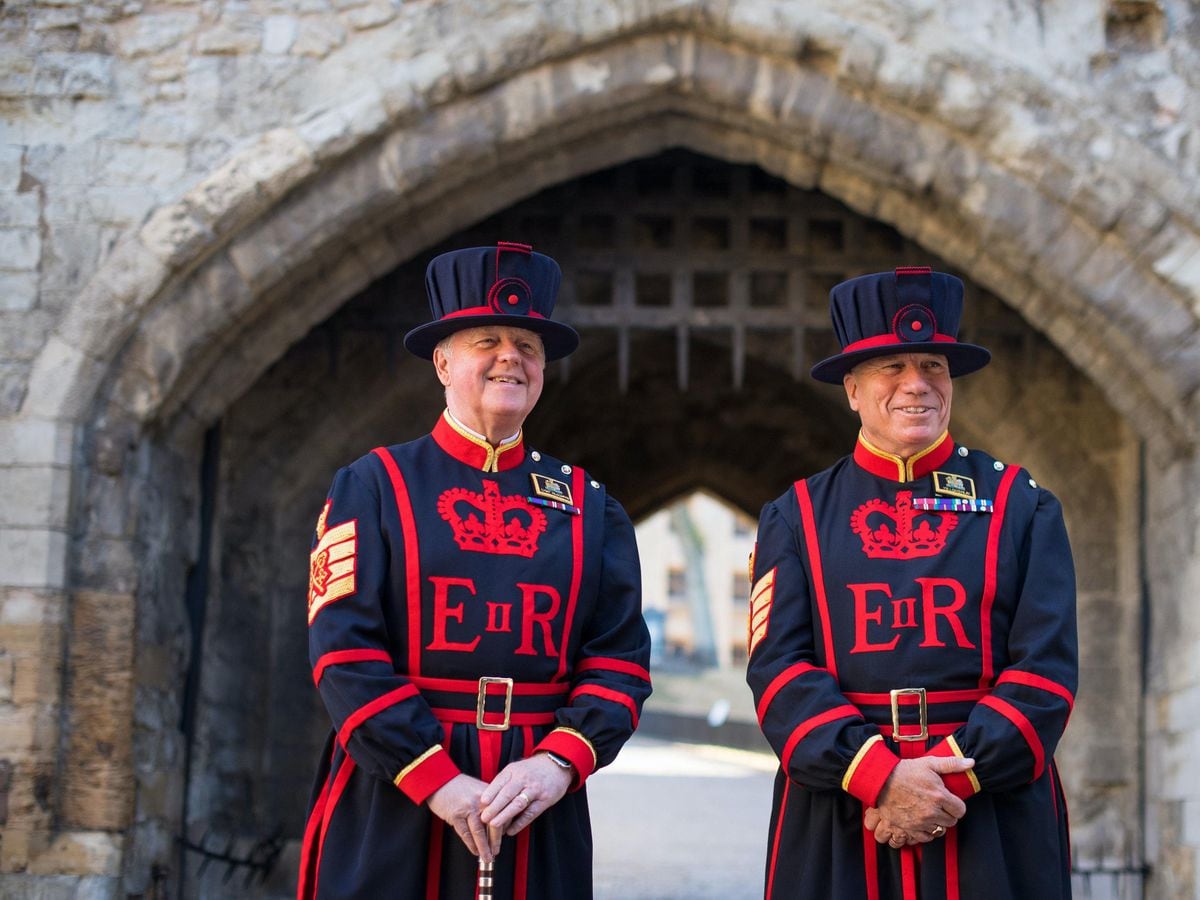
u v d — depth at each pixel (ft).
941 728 10.17
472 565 10.22
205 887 21.09
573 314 22.53
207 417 20.76
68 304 18.85
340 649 9.84
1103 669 22.71
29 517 18.28
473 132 19.20
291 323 20.71
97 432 18.92
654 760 57.67
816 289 23.79
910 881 10.04
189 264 18.99
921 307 10.65
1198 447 19.71
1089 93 19.15
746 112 19.65
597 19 18.94
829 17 18.98
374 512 10.34
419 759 9.61
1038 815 10.14
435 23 19.19
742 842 31.86
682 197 22.88
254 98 19.17
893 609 10.39
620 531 10.94
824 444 33.99
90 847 17.88
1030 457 23.52
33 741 17.85
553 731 9.95
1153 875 21.11
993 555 10.49
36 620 18.06
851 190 20.53
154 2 19.39
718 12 18.92
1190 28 19.27
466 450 10.64
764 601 10.83
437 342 10.98
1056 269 19.38
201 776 21.57
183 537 20.76
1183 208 18.86
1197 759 19.67
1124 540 22.97
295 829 22.88
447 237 22.08
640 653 10.51
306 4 19.31
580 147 20.34
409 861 9.74
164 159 19.11
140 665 19.08
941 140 19.29
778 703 10.34
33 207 19.02
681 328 22.65
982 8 19.21
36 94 19.24
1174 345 19.22
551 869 9.99
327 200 19.21
